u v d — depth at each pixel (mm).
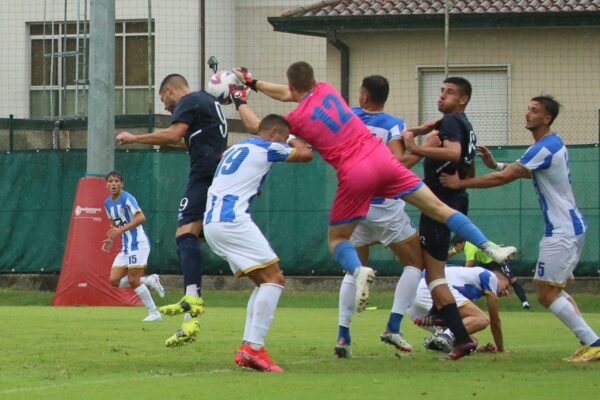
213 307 53938
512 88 72188
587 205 55719
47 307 54125
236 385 22703
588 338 28375
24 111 86688
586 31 71250
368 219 28688
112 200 45750
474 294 31047
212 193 25828
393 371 25688
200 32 82125
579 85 71438
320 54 85688
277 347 32250
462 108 29094
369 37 73625
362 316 47094
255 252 25312
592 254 55719
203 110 28328
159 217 59781
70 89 82812
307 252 58750
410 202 26531
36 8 86000
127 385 22703
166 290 59781
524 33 71938
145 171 59844
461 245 41812
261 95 83312
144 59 84562
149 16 67938
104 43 56125
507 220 56656
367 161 25984
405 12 72688
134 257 44812
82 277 55469
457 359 28562
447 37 62250
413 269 28969
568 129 65625
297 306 54906
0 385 22812
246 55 86062
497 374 25047
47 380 23703
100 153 56031
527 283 56844
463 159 28844
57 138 65188
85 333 36969
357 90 73875
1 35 86938
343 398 20875
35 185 61281
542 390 22219
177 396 21078
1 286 61906
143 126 62000
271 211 59031
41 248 61219
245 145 25859
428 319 30953
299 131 26406
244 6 86250
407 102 73312
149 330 38469
